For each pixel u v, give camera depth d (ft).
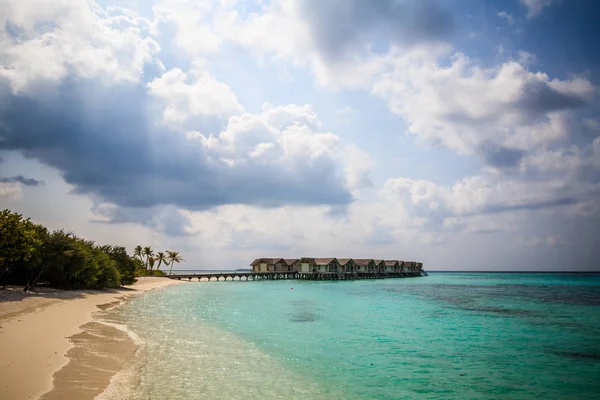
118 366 48.73
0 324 63.77
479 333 91.66
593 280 505.25
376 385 50.26
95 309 102.01
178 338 70.90
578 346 77.82
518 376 56.34
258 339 75.61
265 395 43.39
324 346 72.38
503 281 462.60
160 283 260.83
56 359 46.96
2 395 34.35
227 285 287.28
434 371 57.88
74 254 128.77
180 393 41.55
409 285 328.90
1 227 95.04
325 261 364.99
